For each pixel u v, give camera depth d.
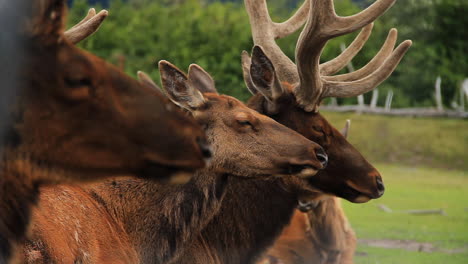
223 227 12.62
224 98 11.79
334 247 17.56
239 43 52.00
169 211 11.18
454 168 46.22
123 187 11.15
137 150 7.58
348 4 58.12
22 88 7.14
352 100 57.75
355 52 15.64
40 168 7.40
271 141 11.47
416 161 47.69
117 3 60.00
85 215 10.37
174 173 7.82
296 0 85.88
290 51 45.22
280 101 13.38
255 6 15.40
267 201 13.04
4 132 7.17
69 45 7.34
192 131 7.85
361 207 31.73
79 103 7.32
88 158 7.46
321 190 13.50
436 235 25.31
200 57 51.00
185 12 62.59
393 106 58.25
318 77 13.43
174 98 11.44
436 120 54.00
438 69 58.94
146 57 50.59
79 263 9.93
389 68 13.95
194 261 11.91
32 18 7.09
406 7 58.41
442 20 59.34
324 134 13.53
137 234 11.08
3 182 7.36
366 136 50.81
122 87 7.57
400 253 22.14
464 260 21.16
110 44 49.84
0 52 7.04
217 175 11.51
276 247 17.22
